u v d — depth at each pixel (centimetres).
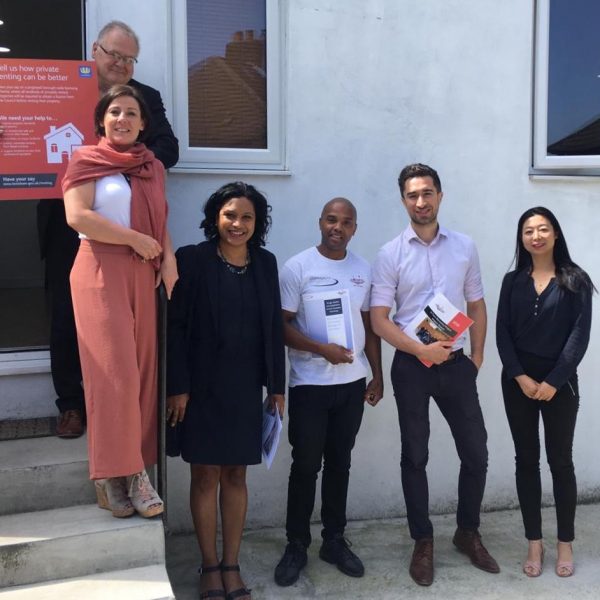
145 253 251
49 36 621
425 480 320
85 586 248
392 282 314
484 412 395
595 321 402
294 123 362
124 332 250
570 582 316
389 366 382
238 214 273
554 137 405
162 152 302
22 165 295
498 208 391
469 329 326
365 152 372
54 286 311
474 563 330
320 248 314
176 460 353
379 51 369
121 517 267
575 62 404
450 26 377
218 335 274
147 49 342
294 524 319
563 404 305
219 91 365
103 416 250
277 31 362
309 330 304
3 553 245
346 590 308
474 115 384
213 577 288
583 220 400
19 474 274
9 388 329
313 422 306
